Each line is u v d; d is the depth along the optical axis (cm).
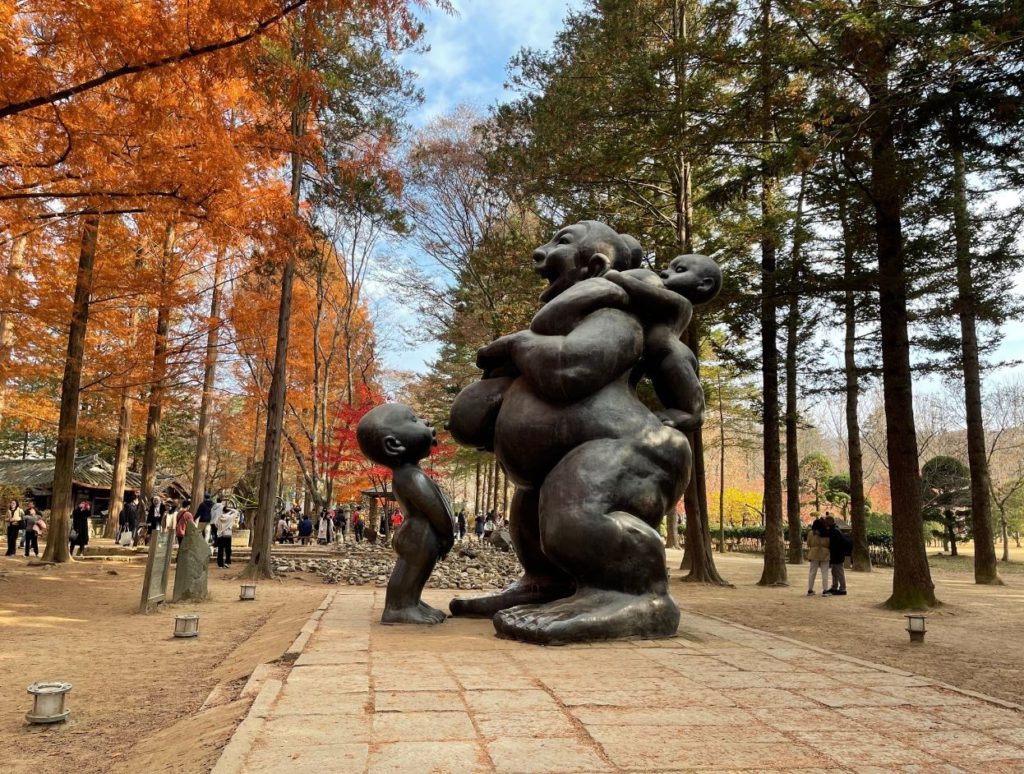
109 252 1425
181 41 663
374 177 1731
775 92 1028
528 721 311
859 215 1188
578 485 550
